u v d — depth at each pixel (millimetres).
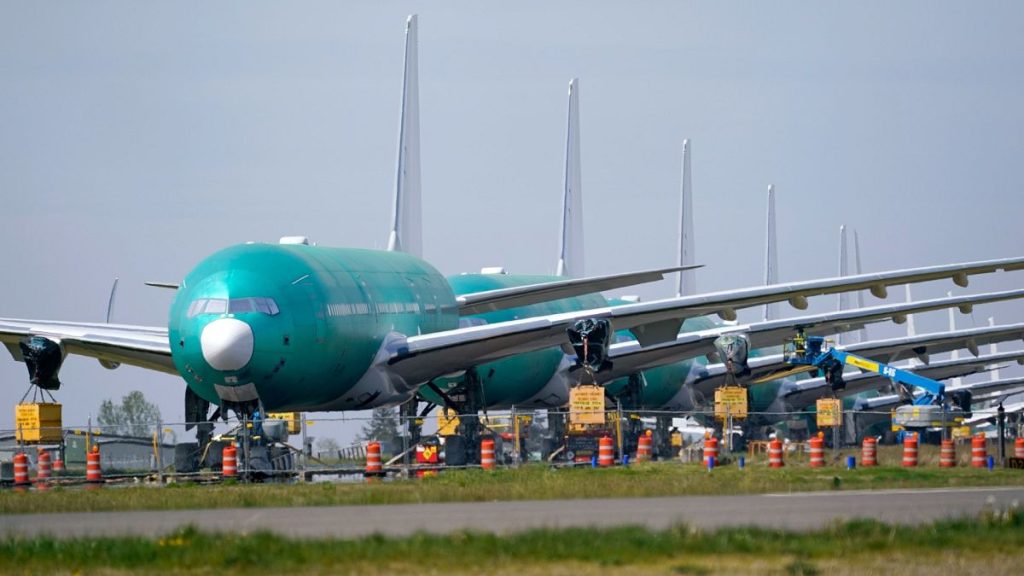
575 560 88000
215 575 85000
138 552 92938
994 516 104688
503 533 100062
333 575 83812
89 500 148750
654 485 152500
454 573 84062
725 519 113938
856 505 126938
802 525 108125
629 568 85250
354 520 118688
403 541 95000
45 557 93750
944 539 94500
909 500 133125
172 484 188250
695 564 86625
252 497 148625
